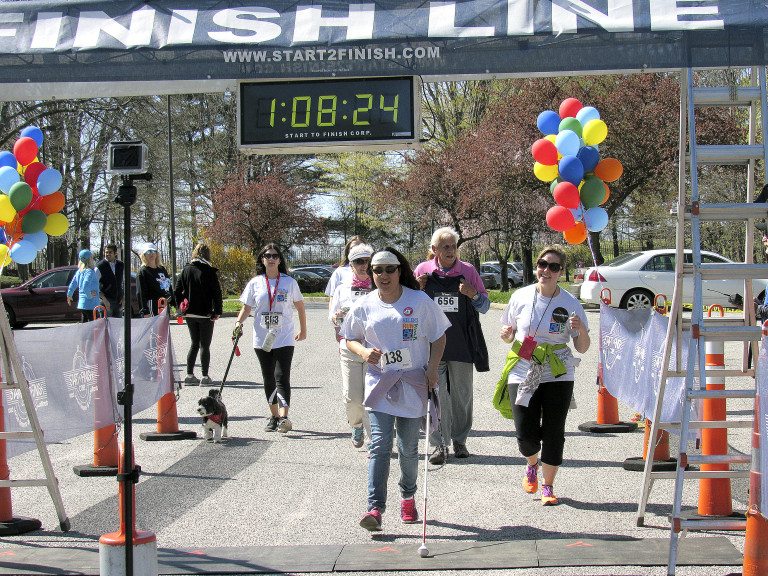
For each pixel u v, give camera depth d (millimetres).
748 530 4848
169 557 5777
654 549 5781
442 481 7777
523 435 7113
